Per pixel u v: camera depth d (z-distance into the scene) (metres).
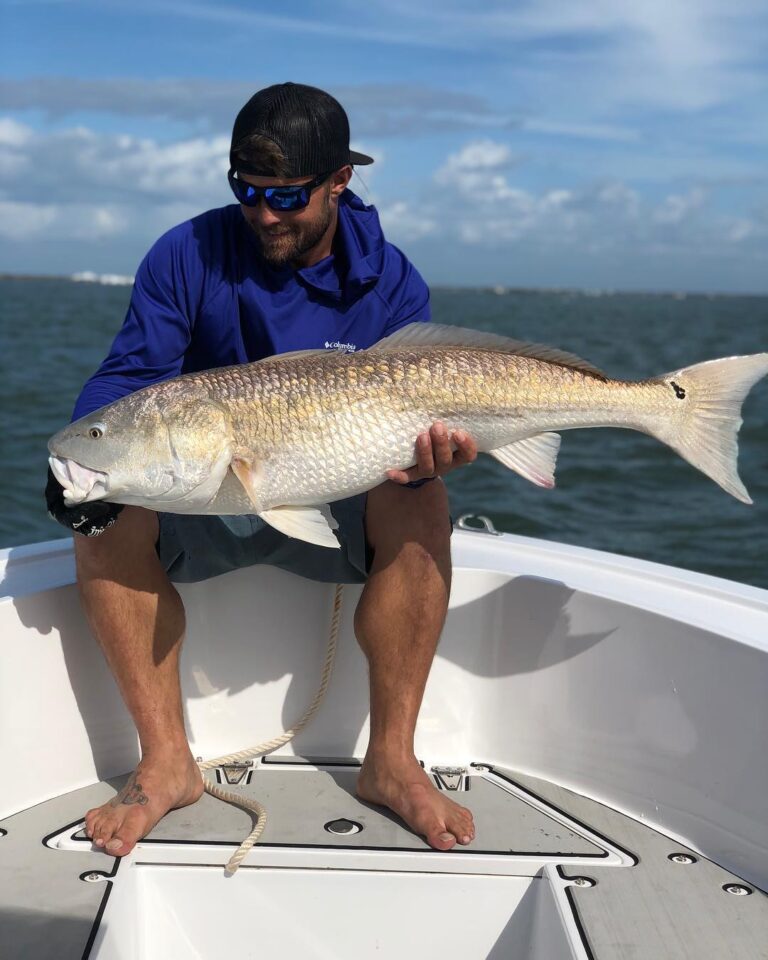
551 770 1.76
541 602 1.78
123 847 1.44
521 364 1.54
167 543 1.66
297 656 1.84
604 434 8.25
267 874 1.42
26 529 5.13
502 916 1.45
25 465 6.40
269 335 1.67
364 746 1.85
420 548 1.63
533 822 1.60
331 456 1.45
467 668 1.84
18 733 1.61
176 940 1.43
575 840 1.55
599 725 1.70
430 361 1.50
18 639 1.60
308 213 1.56
